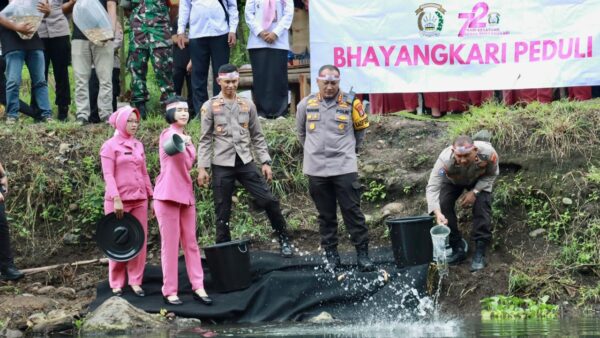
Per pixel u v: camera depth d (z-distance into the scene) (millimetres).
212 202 12648
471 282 10875
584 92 13438
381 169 12672
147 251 12352
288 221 12398
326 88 10852
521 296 10672
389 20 13445
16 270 11625
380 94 14273
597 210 11375
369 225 12188
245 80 15500
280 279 10773
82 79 14078
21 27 13547
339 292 10734
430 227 10953
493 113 12875
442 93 13867
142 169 11062
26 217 12570
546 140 12141
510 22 13180
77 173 12914
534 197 11742
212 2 13523
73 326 10117
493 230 11594
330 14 13594
